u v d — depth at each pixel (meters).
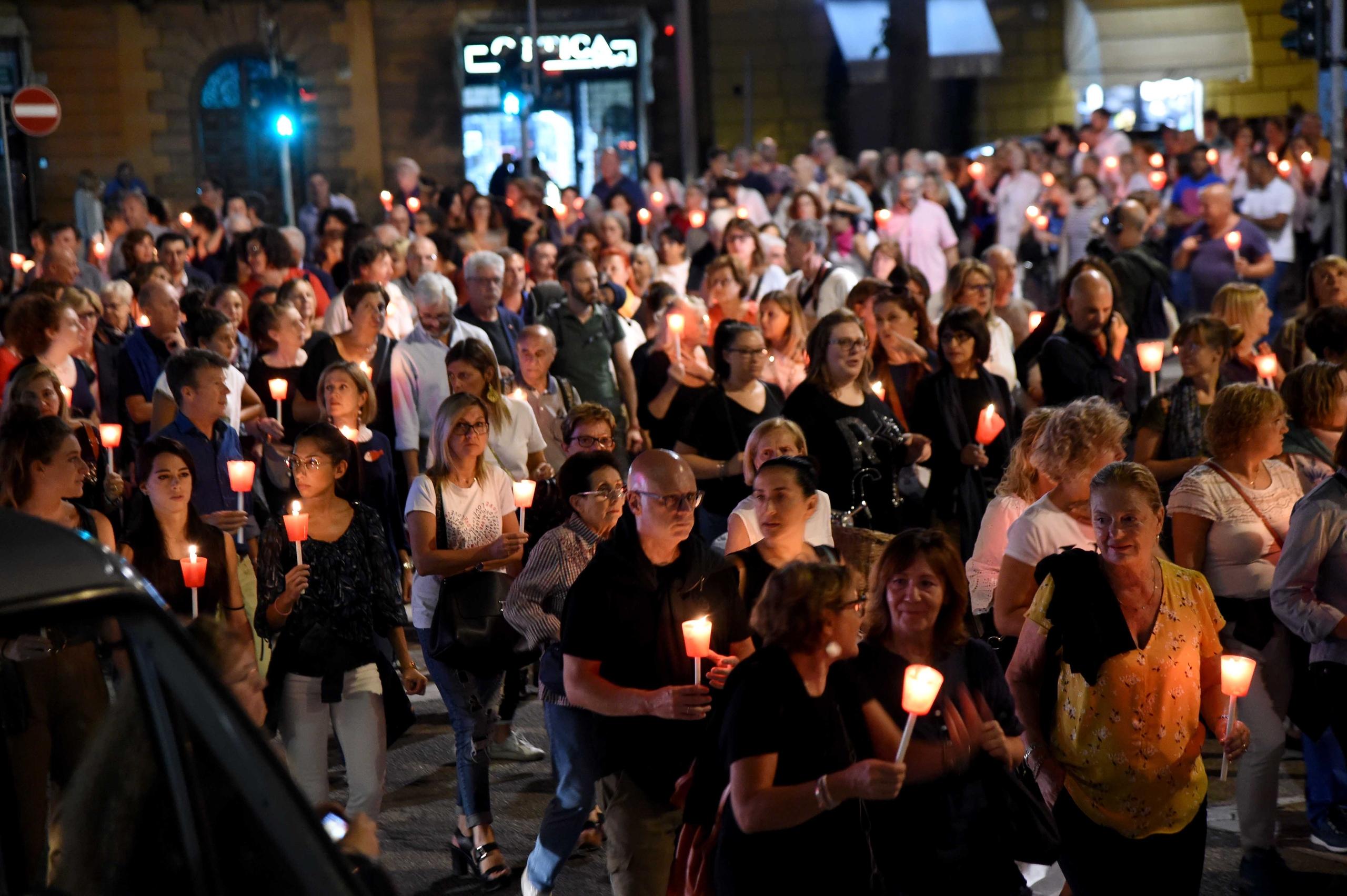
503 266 15.60
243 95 51.12
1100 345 13.41
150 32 50.31
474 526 9.37
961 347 11.96
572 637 7.10
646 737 7.05
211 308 13.48
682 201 35.00
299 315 14.88
